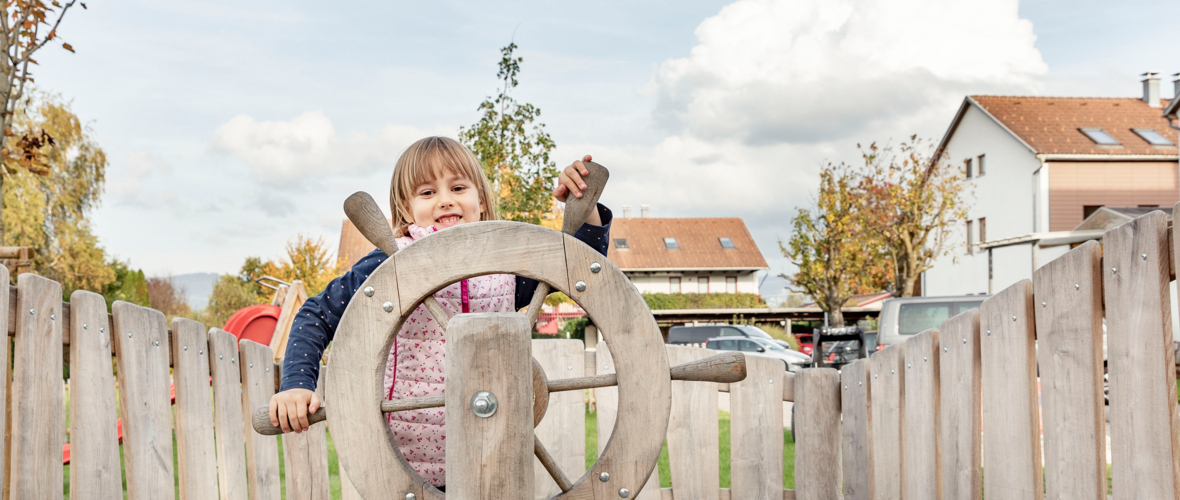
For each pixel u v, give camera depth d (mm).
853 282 22250
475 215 1596
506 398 1048
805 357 12336
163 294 32906
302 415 1249
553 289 1222
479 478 1038
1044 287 1711
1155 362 1433
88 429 1808
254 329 5641
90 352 1829
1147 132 20312
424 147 1580
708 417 2756
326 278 20141
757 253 33000
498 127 7281
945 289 23781
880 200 21688
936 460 2066
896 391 2266
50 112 19328
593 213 1445
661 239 33562
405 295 1173
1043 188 19484
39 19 5375
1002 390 1829
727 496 2764
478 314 1061
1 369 1665
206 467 2152
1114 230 1533
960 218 22703
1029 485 1739
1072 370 1618
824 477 2547
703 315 20703
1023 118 21172
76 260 19703
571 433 2861
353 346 1171
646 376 1188
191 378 2121
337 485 3732
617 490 1195
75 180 19953
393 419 1420
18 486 1651
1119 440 1528
